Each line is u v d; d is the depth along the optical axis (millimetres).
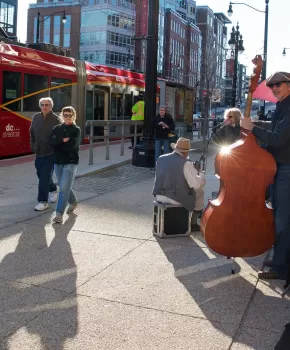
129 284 4410
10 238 5789
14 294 4141
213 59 63000
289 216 4324
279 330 3566
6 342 3314
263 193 4344
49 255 5188
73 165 6637
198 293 4227
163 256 5234
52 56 15273
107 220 6742
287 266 4312
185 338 3418
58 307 3891
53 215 6953
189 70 86812
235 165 4301
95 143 17578
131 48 77875
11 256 5133
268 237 4414
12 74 13180
